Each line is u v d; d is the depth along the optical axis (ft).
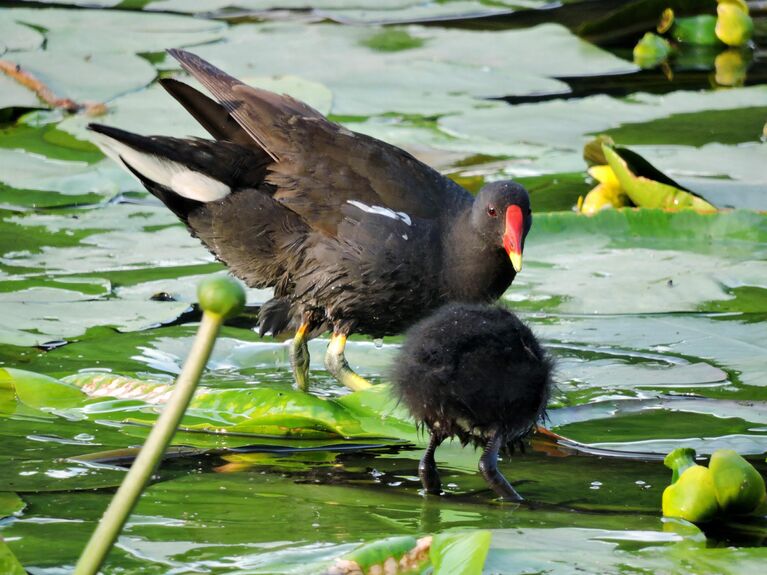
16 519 20.20
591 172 45.83
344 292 32.37
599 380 29.73
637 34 69.46
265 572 17.43
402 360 23.50
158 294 35.14
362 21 69.51
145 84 55.47
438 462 25.40
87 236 40.60
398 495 22.70
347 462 25.21
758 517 21.76
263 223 32.99
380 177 32.86
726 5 67.56
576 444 26.08
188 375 11.03
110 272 37.19
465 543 17.06
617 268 37.81
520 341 23.08
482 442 23.77
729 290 35.83
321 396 31.07
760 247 40.06
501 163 48.83
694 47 68.18
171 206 33.81
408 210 32.58
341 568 17.08
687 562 18.07
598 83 60.80
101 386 28.55
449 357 22.70
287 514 20.99
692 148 50.03
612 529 20.25
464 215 32.48
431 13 71.26
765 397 28.55
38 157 47.21
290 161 32.96
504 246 31.40
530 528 20.17
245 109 33.63
